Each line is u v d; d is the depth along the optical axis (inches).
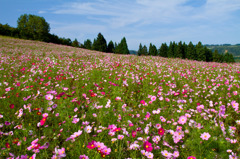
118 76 244.2
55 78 219.6
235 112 130.6
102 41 2546.8
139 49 3169.3
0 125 100.3
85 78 225.6
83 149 81.4
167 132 97.8
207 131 102.0
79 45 3193.9
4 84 176.4
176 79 251.1
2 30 1844.2
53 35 2476.6
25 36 2110.0
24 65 331.0
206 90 187.8
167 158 77.1
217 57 2417.6
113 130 84.9
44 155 77.5
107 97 152.3
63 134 96.0
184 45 2241.6
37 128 103.5
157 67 360.8
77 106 128.2
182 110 126.5
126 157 82.9
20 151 82.3
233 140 93.8
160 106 146.3
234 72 335.0
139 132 97.0
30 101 135.6
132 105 152.4
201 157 83.0
